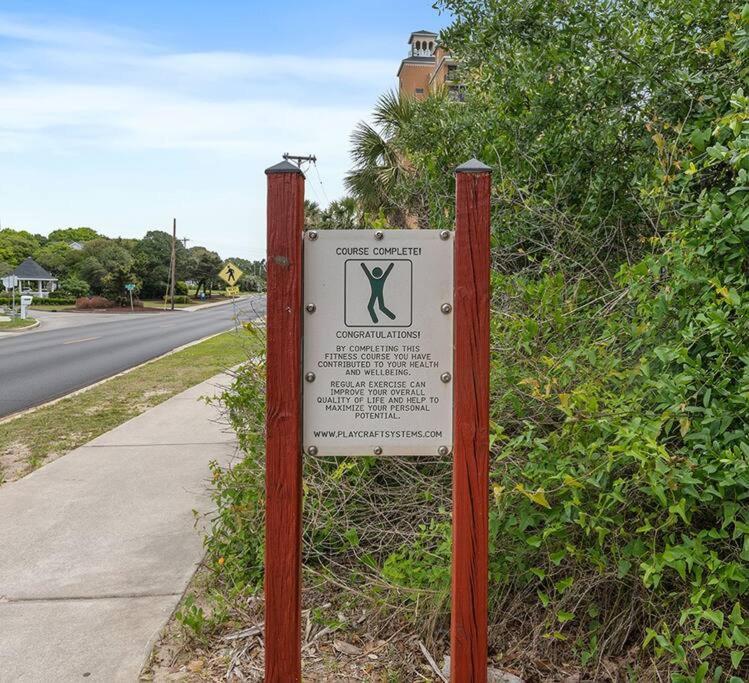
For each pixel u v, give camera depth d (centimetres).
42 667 279
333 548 354
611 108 394
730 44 332
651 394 276
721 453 226
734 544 250
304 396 228
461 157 497
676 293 273
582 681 258
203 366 1332
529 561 286
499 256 411
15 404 963
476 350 219
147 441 680
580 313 345
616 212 402
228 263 2364
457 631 218
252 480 376
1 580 362
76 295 6334
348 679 268
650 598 253
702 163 320
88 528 436
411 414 228
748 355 238
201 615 298
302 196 222
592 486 256
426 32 4275
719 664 248
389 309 227
